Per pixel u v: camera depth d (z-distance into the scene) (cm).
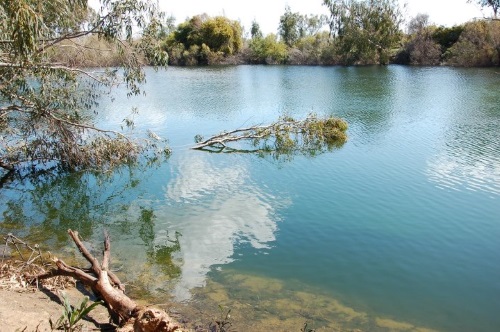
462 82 4331
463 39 6031
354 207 1243
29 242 1035
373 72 5728
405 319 740
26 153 1606
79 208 1314
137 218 1219
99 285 699
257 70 6494
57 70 1460
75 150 1652
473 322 738
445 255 965
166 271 891
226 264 927
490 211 1198
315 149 1966
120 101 3312
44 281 757
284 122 2131
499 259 947
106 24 1435
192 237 1076
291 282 852
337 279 867
